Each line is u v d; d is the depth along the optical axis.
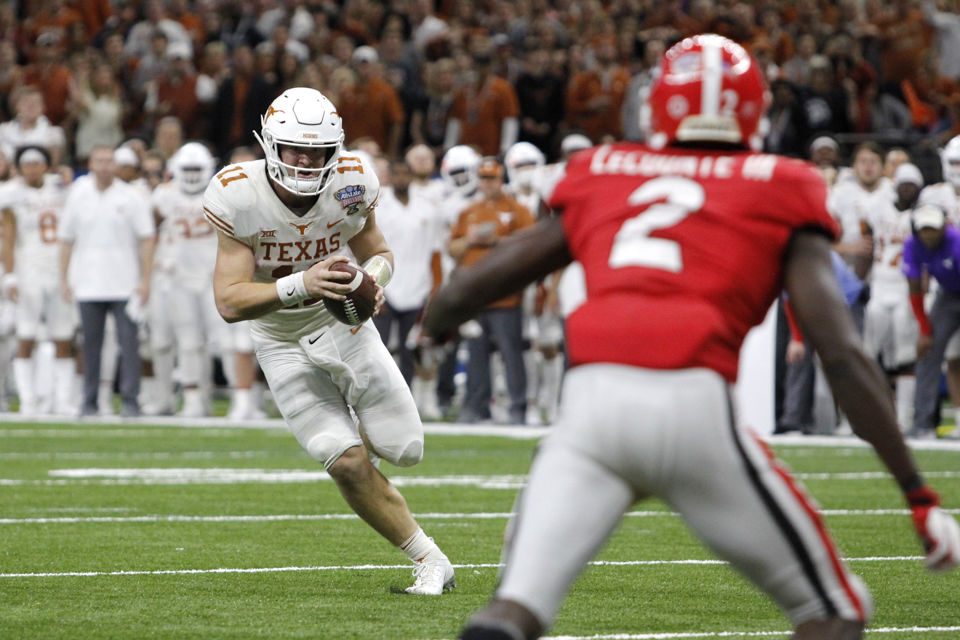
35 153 48.97
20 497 28.38
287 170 17.31
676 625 16.20
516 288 11.25
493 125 58.44
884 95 62.81
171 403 50.47
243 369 48.12
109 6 72.75
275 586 18.72
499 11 67.62
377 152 47.19
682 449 10.16
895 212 44.38
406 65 63.66
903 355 44.62
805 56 62.97
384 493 18.31
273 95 60.53
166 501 28.08
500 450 39.41
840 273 41.44
